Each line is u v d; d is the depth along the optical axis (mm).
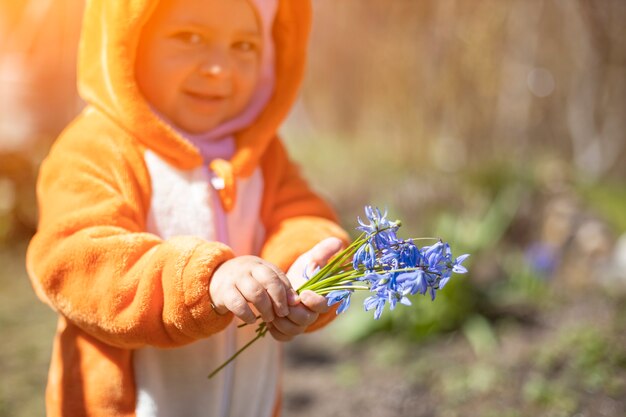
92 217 1493
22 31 5992
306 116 8703
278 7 1771
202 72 1624
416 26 6809
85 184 1536
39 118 6016
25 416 3174
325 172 6457
